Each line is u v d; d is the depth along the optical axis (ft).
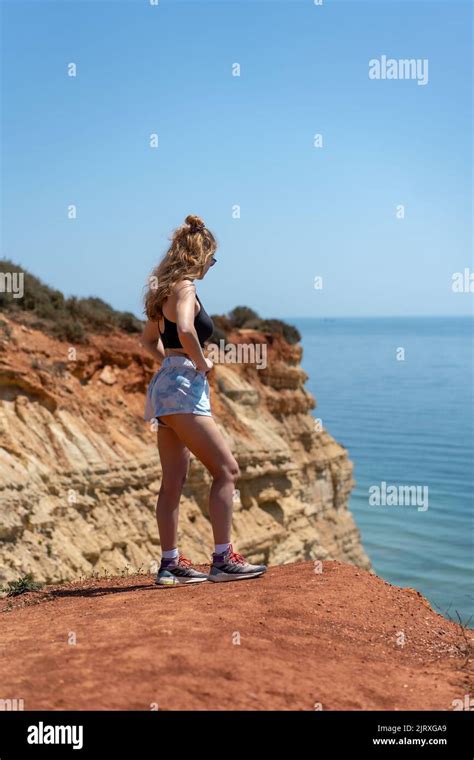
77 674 13.66
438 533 148.97
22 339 72.74
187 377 20.48
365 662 15.71
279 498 97.35
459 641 18.11
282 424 115.24
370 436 271.49
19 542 58.49
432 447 246.68
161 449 21.62
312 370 595.88
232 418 96.48
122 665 13.93
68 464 66.95
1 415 65.46
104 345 80.69
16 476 61.36
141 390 81.92
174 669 13.84
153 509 73.20
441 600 108.88
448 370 586.86
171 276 20.25
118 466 71.10
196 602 18.38
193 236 20.48
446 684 15.02
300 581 20.65
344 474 128.16
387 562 131.44
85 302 87.10
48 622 18.07
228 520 21.24
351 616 18.35
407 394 416.26
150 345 21.89
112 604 19.40
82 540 64.03
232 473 21.16
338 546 121.29
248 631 16.14
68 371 74.84
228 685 13.46
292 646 15.75
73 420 71.20
